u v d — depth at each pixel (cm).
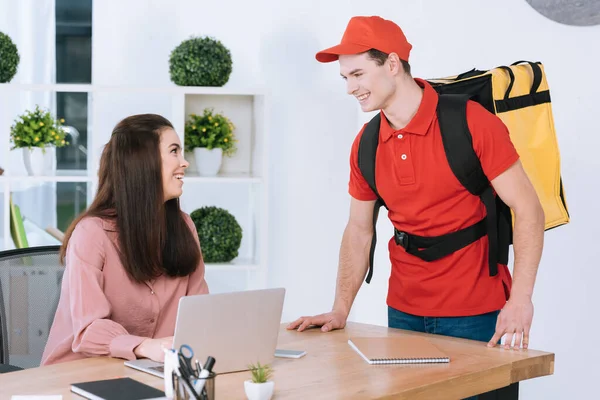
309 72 450
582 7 316
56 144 391
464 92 255
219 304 183
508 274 249
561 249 330
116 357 203
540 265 339
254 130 416
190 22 440
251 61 446
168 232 236
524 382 347
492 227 238
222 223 404
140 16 436
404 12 401
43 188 441
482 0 358
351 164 260
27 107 434
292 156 452
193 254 239
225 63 399
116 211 230
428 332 249
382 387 177
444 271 243
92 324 210
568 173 326
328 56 250
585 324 321
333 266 461
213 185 450
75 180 385
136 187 228
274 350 198
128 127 231
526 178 234
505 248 243
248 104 417
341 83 454
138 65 438
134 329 233
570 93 325
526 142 253
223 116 414
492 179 232
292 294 457
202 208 411
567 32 325
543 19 333
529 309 225
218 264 402
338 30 444
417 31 394
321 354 209
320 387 177
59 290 255
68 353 219
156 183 229
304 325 242
